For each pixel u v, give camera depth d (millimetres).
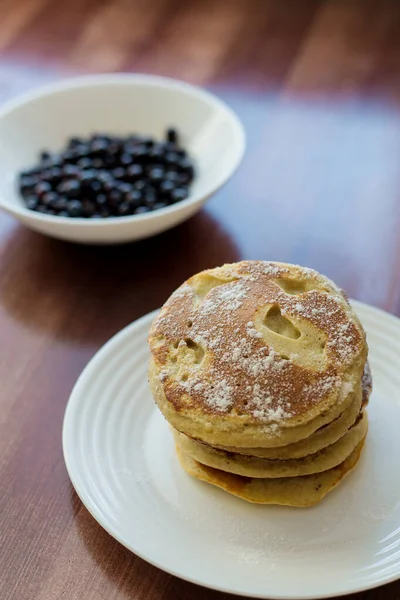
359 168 625
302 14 788
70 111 643
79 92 643
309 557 400
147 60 745
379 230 575
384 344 479
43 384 490
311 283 431
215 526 413
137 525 411
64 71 735
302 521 414
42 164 614
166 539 406
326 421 396
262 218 588
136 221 532
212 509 420
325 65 726
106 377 468
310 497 417
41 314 530
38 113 634
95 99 645
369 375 438
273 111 681
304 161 633
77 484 423
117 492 424
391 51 735
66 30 786
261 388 398
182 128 636
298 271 436
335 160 632
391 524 413
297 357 405
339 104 684
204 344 414
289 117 674
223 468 416
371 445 443
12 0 827
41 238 583
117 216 575
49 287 547
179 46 759
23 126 626
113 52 757
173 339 422
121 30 783
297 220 585
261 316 417
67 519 430
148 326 487
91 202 583
